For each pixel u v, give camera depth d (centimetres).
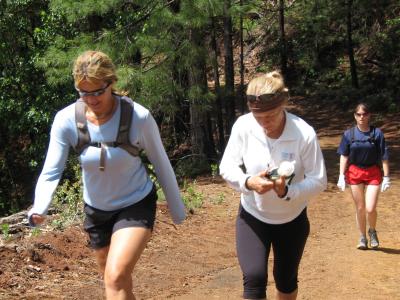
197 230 929
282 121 435
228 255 814
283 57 3472
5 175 2308
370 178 877
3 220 920
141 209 416
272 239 457
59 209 936
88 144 410
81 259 716
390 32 3194
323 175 436
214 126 2144
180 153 1995
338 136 2327
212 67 1775
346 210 1167
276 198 434
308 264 807
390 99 2711
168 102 1552
